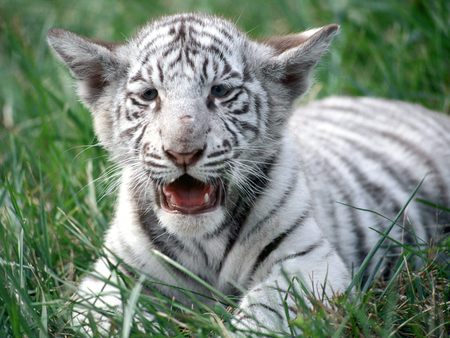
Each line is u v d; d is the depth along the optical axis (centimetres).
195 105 855
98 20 1662
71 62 965
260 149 916
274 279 851
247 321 798
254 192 904
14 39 1439
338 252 984
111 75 945
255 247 902
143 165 884
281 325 776
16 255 934
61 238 1034
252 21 1609
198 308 880
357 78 1418
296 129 1125
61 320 830
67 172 1152
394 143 1147
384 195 1072
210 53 880
